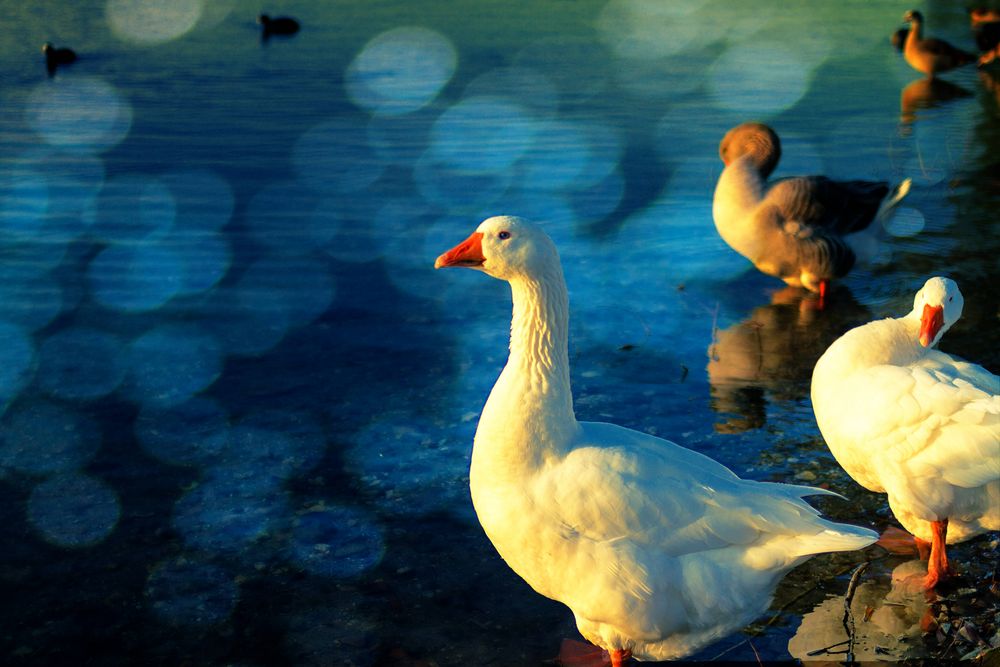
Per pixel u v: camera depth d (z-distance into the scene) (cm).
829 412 580
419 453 696
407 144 1479
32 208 1205
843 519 616
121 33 2466
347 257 1062
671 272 1037
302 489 655
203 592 555
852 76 1978
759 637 514
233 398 777
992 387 561
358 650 510
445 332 895
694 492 464
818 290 978
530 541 469
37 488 655
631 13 2719
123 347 864
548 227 1155
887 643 503
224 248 1086
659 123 1594
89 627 527
